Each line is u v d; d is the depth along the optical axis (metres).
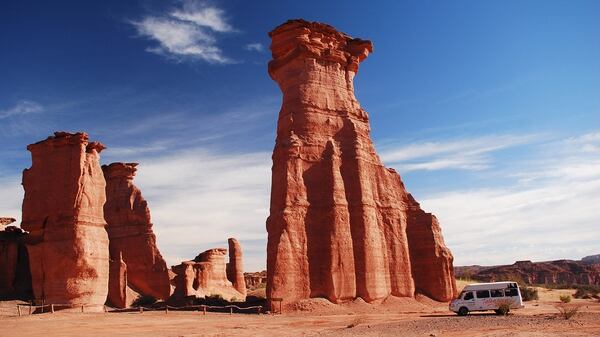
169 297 60.25
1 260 43.22
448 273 45.84
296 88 42.34
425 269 45.81
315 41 43.50
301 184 39.53
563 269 134.00
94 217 40.34
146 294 60.12
